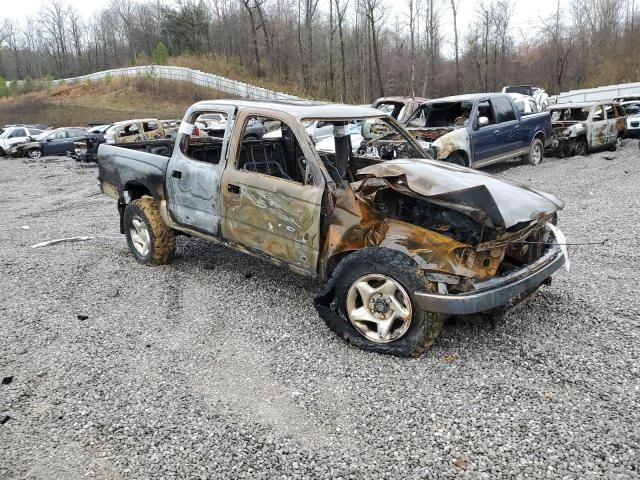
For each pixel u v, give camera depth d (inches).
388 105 579.5
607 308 179.2
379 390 134.4
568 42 2089.1
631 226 280.1
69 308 193.9
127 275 228.7
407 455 110.3
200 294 203.9
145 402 132.0
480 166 444.5
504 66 2128.4
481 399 129.0
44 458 112.4
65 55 3029.0
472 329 166.2
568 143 575.5
